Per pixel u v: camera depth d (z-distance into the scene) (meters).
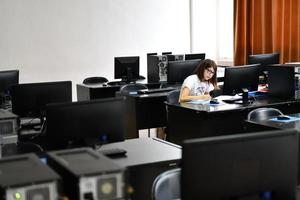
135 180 2.63
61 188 1.51
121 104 2.64
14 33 7.50
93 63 8.14
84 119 2.53
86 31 8.03
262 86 5.43
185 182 1.52
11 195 1.43
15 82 4.99
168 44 8.75
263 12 7.33
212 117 4.31
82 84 7.02
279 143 1.61
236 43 7.90
